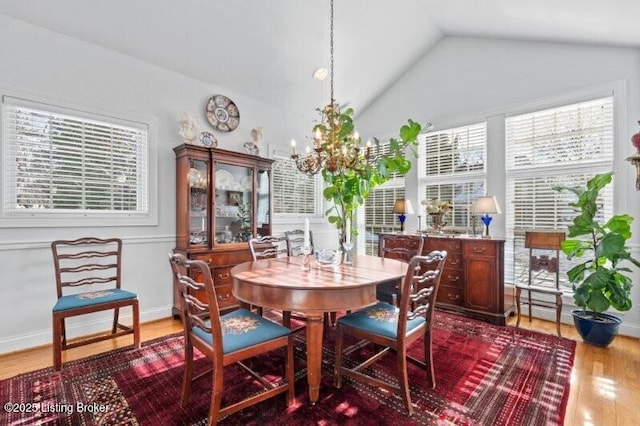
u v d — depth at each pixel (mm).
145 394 1826
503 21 3098
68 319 2668
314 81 3979
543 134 3287
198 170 3234
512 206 3479
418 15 3480
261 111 4059
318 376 1731
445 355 2342
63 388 1890
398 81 4449
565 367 2158
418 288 2693
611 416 1641
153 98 3107
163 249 3195
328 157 2318
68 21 2508
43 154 2543
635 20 2307
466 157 3857
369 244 4918
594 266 2600
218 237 3459
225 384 1926
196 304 1593
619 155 2809
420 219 4020
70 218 2646
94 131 2797
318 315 1729
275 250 3104
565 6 2443
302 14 3061
